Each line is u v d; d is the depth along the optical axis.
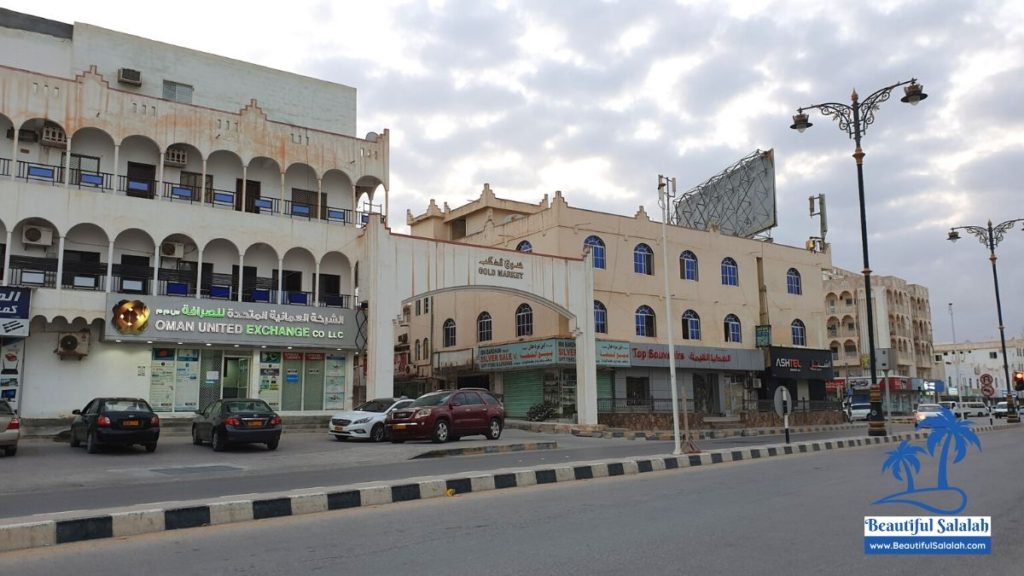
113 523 8.51
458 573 6.71
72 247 26.84
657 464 16.30
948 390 95.25
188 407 27.69
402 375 48.72
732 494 11.79
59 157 26.94
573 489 12.62
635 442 27.45
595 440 28.58
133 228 27.00
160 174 27.81
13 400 24.95
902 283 83.69
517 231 41.12
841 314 80.44
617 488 12.70
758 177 47.56
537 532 8.60
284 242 29.77
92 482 14.30
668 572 6.74
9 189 25.11
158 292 27.55
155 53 30.14
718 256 44.75
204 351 28.22
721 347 43.34
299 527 9.02
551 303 32.91
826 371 47.91
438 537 8.34
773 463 17.70
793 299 48.09
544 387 39.16
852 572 6.80
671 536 8.34
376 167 32.59
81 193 26.17
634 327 40.09
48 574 6.79
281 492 10.55
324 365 30.47
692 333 42.62
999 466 15.79
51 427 25.19
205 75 31.12
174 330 26.88
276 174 31.27
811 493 11.82
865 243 26.94
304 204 31.27
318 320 29.61
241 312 28.11
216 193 29.34
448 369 44.06
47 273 26.12
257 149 29.88
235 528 8.98
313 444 23.78
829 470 15.62
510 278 31.62
